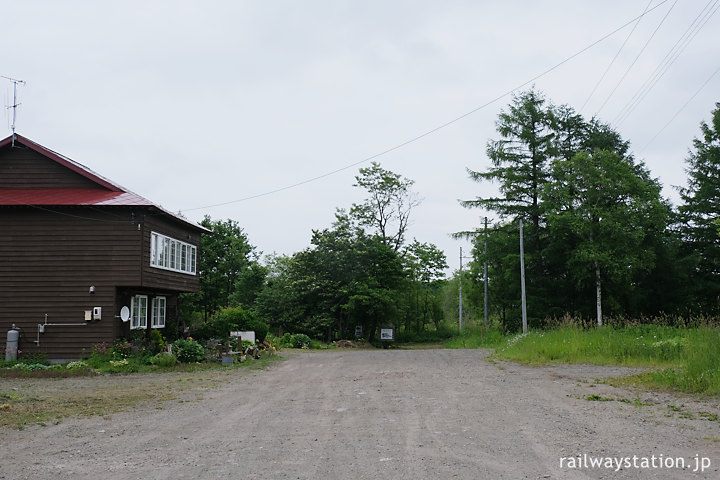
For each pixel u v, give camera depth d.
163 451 7.25
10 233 21.11
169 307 27.56
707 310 38.53
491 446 7.07
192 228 27.08
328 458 6.66
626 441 7.28
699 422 8.48
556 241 39.25
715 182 41.16
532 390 12.29
